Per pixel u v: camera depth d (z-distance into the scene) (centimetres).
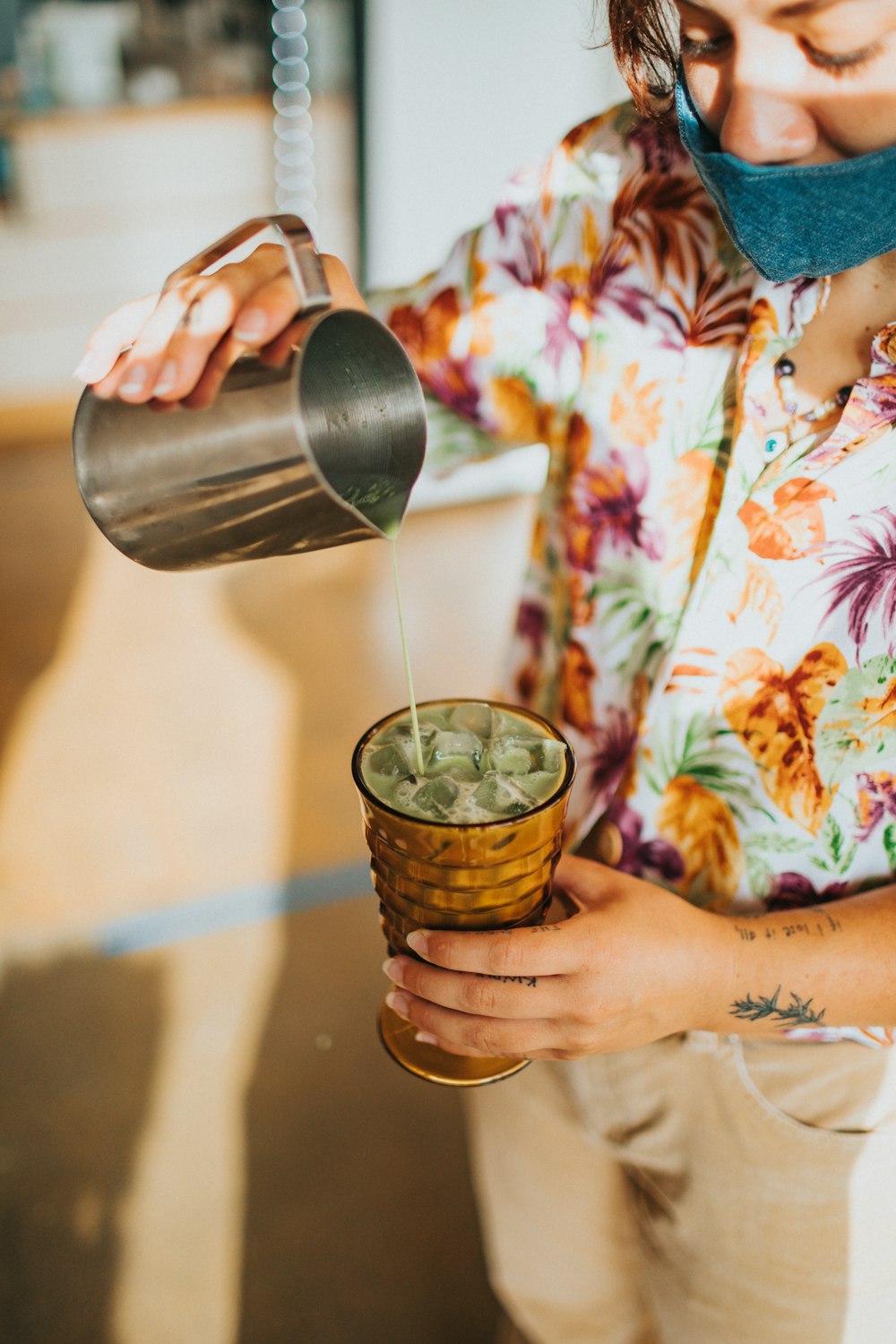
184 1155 160
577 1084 87
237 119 437
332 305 62
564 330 85
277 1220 152
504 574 325
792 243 61
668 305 76
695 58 62
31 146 404
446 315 89
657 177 77
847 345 68
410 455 72
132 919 198
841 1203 79
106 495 66
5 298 419
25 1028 178
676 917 69
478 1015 67
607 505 81
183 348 60
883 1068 75
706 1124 81
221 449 60
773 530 69
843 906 71
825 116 57
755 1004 68
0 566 328
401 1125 166
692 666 74
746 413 70
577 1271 104
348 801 230
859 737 71
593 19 80
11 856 213
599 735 86
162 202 436
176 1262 146
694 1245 86
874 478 66
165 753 244
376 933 198
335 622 298
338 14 454
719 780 76
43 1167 157
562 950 64
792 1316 84
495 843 61
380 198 337
